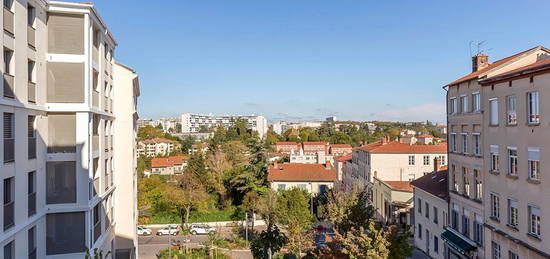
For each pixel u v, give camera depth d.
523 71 17.33
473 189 23.33
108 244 21.53
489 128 21.00
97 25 18.31
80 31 16.88
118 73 24.38
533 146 17.02
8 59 13.40
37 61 15.50
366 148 53.50
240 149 78.62
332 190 47.47
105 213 20.91
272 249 19.19
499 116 19.94
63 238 16.66
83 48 16.86
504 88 19.42
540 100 16.45
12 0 13.47
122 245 24.59
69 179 16.78
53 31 16.55
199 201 50.25
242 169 56.19
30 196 14.93
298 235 32.69
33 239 15.44
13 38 13.40
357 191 39.72
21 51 14.04
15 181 13.56
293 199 39.44
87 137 16.89
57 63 16.50
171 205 49.84
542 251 16.34
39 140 15.73
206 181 55.78
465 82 24.41
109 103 22.02
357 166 57.91
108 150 21.58
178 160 97.50
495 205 20.69
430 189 30.58
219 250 36.56
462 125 24.95
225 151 76.75
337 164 74.38
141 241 42.19
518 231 18.12
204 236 44.53
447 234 26.27
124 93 24.48
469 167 23.89
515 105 18.50
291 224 34.09
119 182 24.56
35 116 15.41
